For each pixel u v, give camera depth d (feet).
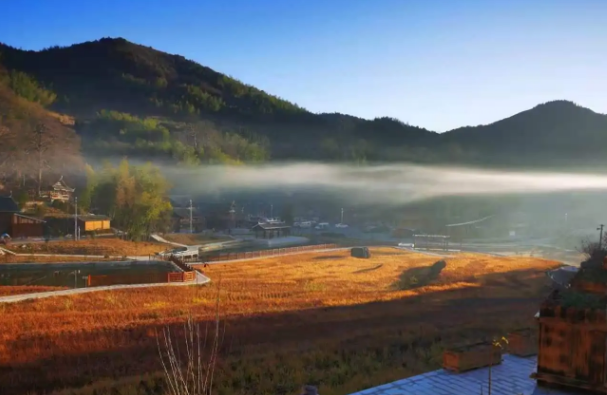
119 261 213.25
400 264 228.84
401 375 58.13
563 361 37.17
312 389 37.81
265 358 71.41
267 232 358.84
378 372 60.90
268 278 181.27
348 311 112.88
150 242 285.43
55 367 72.08
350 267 218.59
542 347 38.24
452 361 46.85
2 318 103.45
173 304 125.29
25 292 137.59
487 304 124.77
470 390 41.98
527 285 162.71
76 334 89.15
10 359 75.46
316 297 138.92
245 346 80.74
